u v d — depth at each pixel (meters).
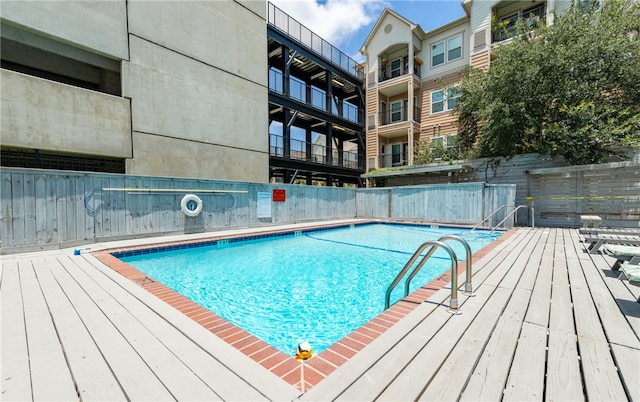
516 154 9.91
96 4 7.56
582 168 7.90
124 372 1.54
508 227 8.69
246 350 1.78
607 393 1.33
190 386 1.42
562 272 3.49
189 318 2.27
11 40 6.78
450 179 11.89
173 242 6.04
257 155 11.65
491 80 9.85
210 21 10.07
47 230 5.19
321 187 11.02
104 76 8.81
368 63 16.59
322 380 1.43
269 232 7.80
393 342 1.78
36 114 6.55
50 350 1.78
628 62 8.04
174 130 9.12
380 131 15.97
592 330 1.97
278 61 14.61
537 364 1.57
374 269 5.19
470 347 1.73
